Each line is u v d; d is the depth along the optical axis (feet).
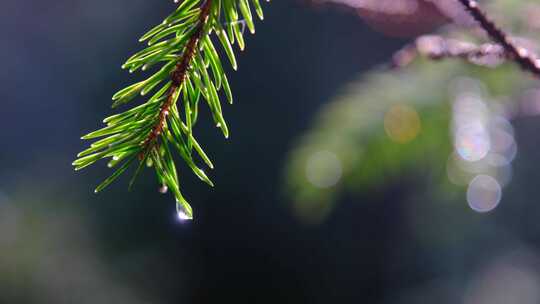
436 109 3.43
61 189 15.29
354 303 18.49
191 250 18.11
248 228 18.57
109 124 1.95
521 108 3.41
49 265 12.64
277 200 18.26
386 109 3.55
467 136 3.34
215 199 18.29
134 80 16.80
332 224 18.54
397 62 2.73
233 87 17.63
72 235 13.98
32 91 17.20
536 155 8.07
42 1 17.46
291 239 18.74
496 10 3.12
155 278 16.51
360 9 2.98
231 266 18.81
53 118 17.08
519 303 13.91
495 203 3.52
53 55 17.48
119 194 16.42
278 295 19.04
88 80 17.30
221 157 18.03
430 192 4.42
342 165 3.67
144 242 16.63
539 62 2.07
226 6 1.94
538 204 11.27
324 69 16.15
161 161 1.96
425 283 16.30
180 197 1.96
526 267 14.28
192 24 1.95
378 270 17.88
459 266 15.23
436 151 3.53
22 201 13.48
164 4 16.72
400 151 3.57
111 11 17.24
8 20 17.40
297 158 3.80
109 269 15.23
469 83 3.42
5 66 17.16
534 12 3.07
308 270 18.98
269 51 17.01
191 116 1.96
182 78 1.95
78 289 13.07
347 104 3.70
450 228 12.04
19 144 16.55
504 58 2.22
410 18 2.87
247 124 17.87
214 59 1.95
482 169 3.49
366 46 14.24
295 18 16.20
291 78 17.02
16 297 11.87
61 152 16.74
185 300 17.62
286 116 17.42
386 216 17.31
